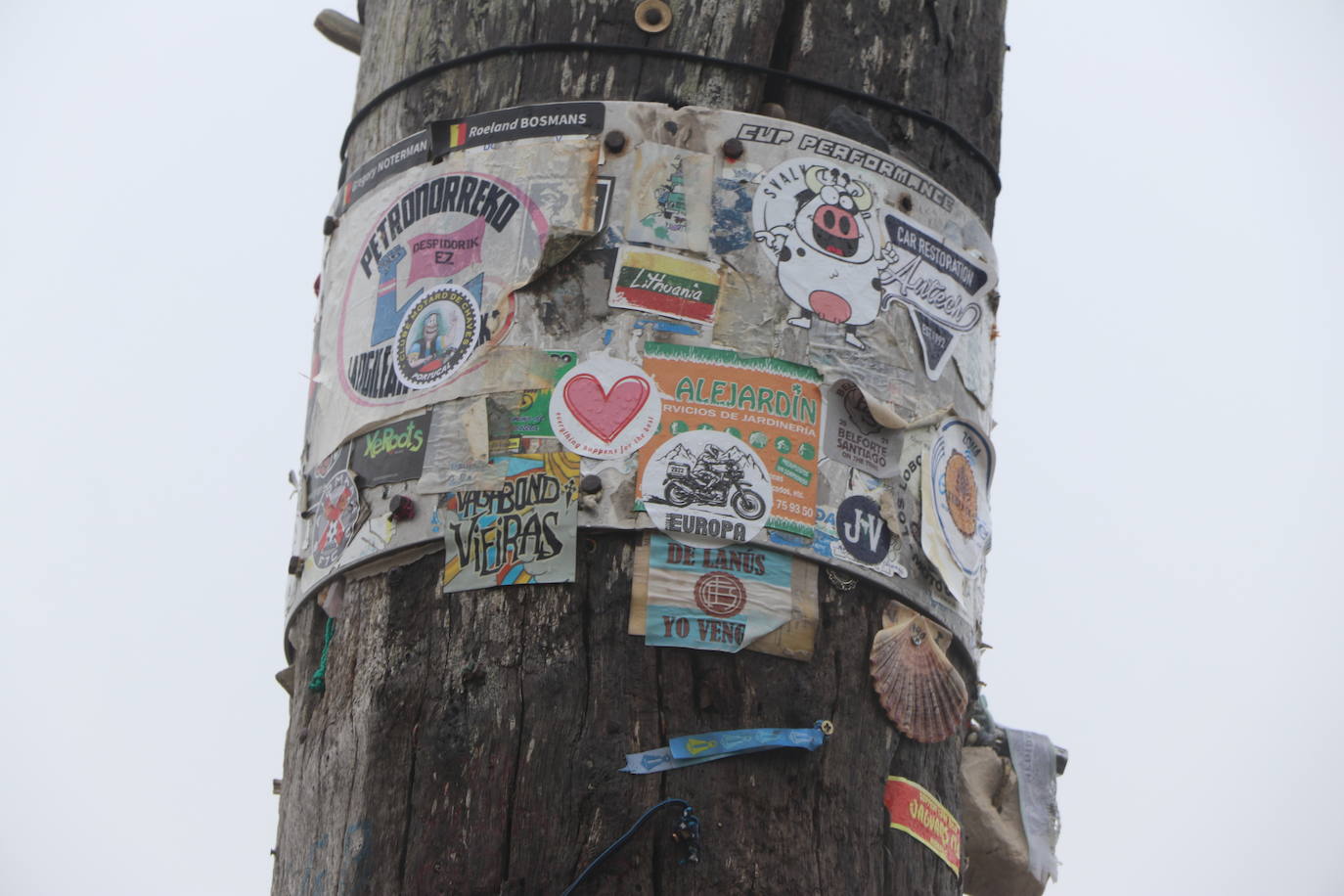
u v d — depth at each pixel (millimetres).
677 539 4227
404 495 4410
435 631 4301
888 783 4312
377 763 4266
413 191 4676
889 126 4797
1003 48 5238
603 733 4117
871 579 4371
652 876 4023
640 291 4387
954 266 4785
